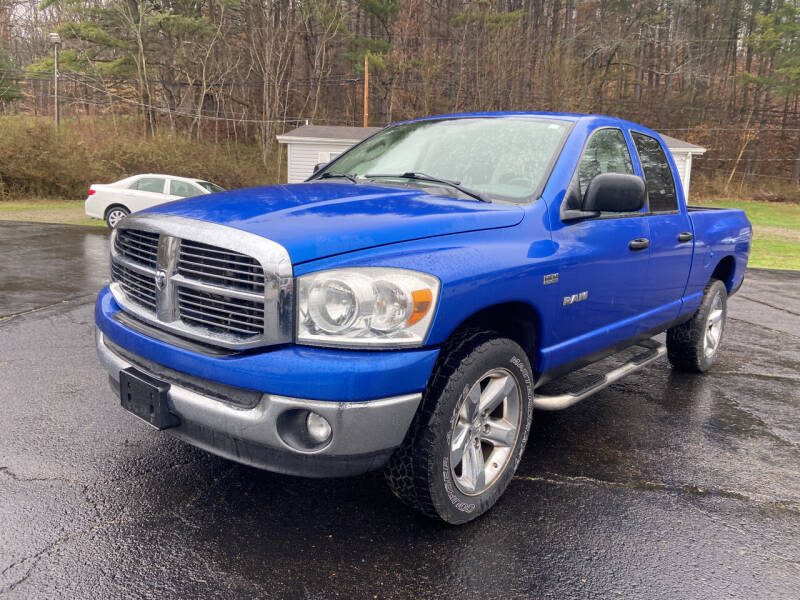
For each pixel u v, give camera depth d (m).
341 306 2.27
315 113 48.44
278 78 47.16
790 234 24.97
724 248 5.09
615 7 54.34
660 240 3.99
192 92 47.72
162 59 44.38
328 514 2.84
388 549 2.59
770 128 56.44
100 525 2.68
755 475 3.43
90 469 3.17
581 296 3.25
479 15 47.31
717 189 52.50
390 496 3.03
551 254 2.99
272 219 2.46
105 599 2.21
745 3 58.72
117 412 3.92
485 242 2.72
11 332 5.79
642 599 2.34
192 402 2.43
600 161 3.62
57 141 27.08
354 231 2.42
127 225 2.82
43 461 3.23
